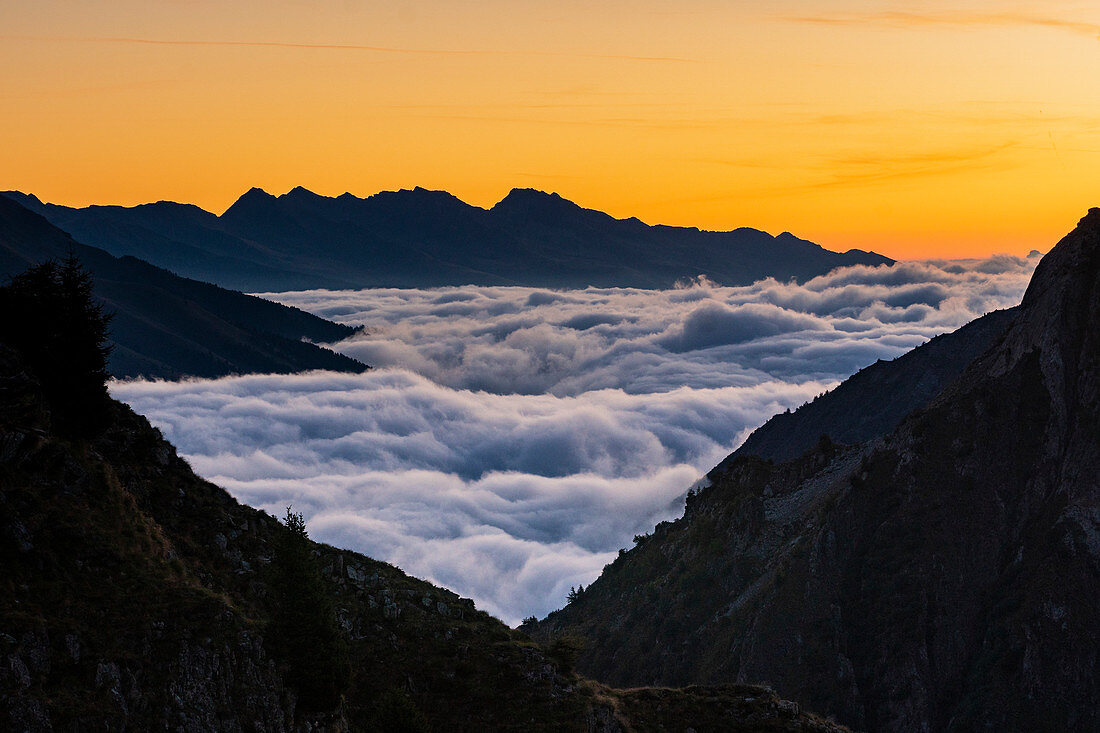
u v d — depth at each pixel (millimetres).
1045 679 118062
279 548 48281
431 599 63469
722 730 60812
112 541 43688
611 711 58531
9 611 36969
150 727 37125
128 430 56031
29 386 47000
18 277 49406
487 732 53500
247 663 42781
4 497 41438
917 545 134750
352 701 52500
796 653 127125
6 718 33188
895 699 121312
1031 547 131750
